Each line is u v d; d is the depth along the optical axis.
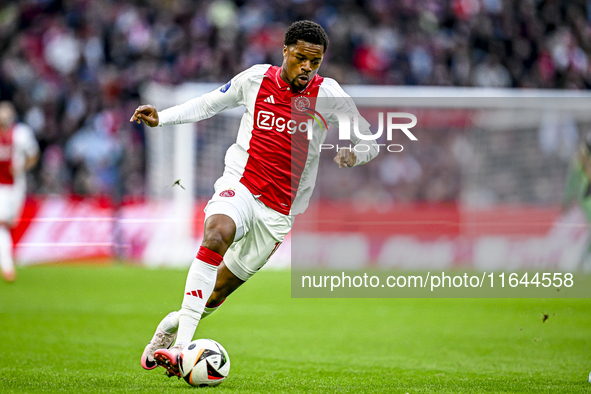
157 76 61.31
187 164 44.53
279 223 16.03
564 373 18.31
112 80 60.72
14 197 37.19
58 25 63.47
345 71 62.81
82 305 30.50
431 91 44.78
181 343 15.06
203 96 16.42
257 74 15.80
